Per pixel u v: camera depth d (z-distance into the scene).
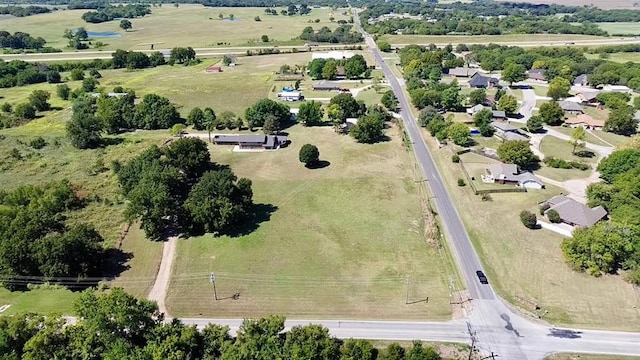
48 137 163.00
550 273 90.69
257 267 93.62
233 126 172.12
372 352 70.50
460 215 112.75
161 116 172.25
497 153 139.88
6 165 139.62
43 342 63.38
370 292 86.38
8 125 175.50
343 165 140.62
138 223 109.75
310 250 98.88
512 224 107.56
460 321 79.25
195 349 65.81
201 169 131.50
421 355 64.50
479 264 94.12
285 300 84.56
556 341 74.81
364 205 117.31
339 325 78.44
